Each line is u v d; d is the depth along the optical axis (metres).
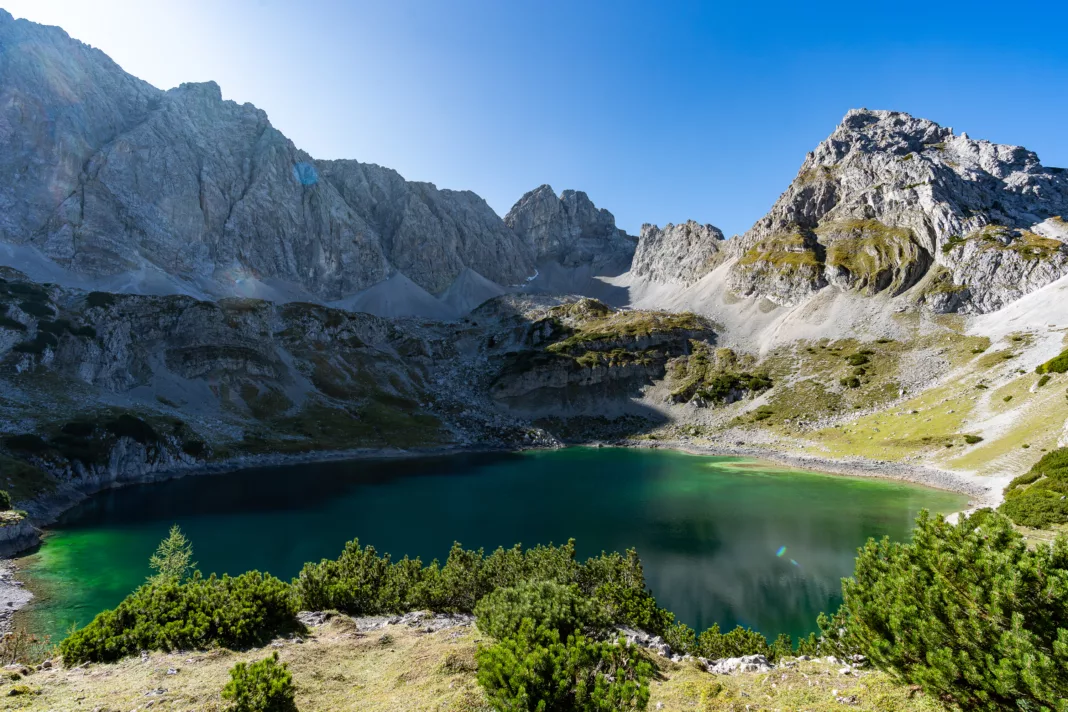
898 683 13.58
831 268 197.38
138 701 14.37
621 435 159.50
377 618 26.72
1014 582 10.88
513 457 135.38
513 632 16.16
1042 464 66.25
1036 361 111.38
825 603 42.31
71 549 56.75
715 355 186.88
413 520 71.38
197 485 94.81
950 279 168.00
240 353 153.75
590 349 199.00
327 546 59.62
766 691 14.58
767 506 76.69
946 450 95.12
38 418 94.56
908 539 59.22
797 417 137.75
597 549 57.50
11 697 14.55
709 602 42.66
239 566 52.59
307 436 136.88
